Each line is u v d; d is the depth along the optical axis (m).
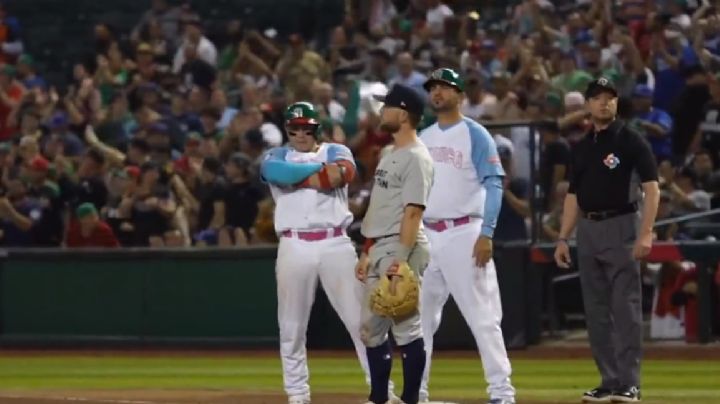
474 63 69.12
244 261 58.25
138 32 85.00
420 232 31.20
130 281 59.91
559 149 56.59
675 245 53.66
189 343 58.88
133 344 59.62
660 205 56.47
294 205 33.88
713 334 55.69
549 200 56.75
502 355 33.22
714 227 55.00
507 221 56.25
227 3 90.62
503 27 76.56
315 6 89.19
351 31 79.50
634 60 65.31
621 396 35.34
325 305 58.22
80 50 93.25
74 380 47.97
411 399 31.50
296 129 33.97
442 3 80.38
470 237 33.09
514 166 55.81
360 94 63.50
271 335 57.84
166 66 79.12
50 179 65.56
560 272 58.78
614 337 35.75
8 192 66.00
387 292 30.42
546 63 67.75
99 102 76.25
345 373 49.53
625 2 69.94
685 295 55.75
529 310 55.91
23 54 88.62
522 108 63.88
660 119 61.72
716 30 65.94
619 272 35.41
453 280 33.28
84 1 94.69
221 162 64.19
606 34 69.25
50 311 60.97
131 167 63.94
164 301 59.41
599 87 35.34
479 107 63.44
